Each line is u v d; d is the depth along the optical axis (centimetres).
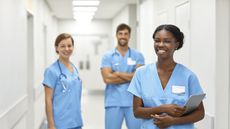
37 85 588
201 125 316
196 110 189
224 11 288
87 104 894
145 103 194
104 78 337
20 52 403
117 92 334
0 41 280
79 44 1251
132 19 853
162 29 184
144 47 679
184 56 381
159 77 195
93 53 1252
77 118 275
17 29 381
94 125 625
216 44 288
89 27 1266
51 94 266
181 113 181
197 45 335
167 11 471
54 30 1143
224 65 289
